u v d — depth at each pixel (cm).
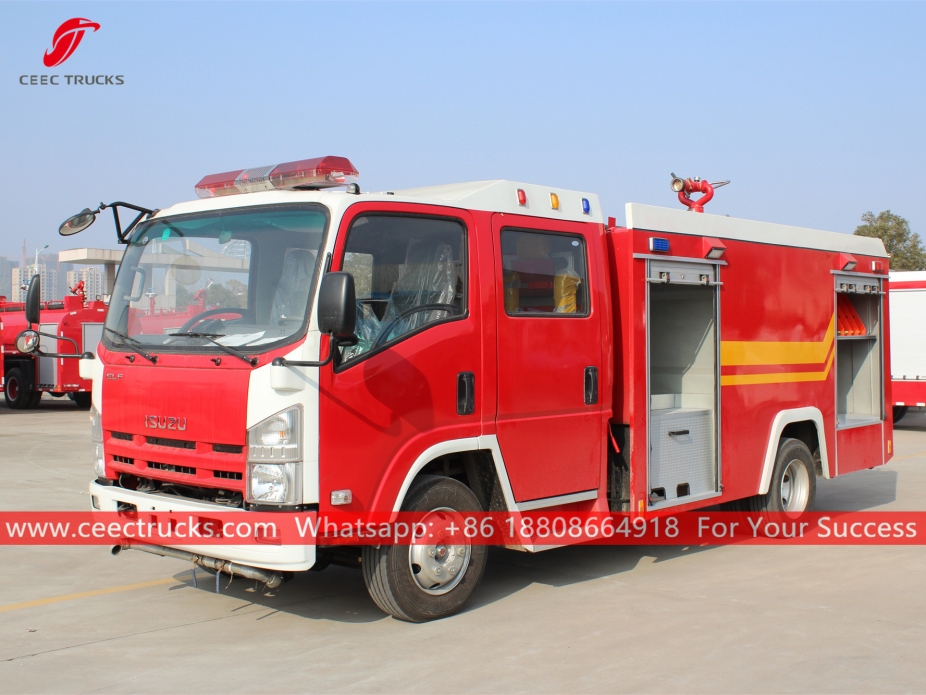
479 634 548
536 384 611
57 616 584
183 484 534
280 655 509
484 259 585
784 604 619
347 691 455
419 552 561
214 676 476
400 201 543
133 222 611
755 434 790
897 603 622
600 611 600
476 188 600
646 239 682
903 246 3459
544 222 628
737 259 770
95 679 471
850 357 1004
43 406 2506
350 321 467
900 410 1967
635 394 669
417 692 454
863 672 484
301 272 512
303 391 491
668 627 564
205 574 690
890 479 1220
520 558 764
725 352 753
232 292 539
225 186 600
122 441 576
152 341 564
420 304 550
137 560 739
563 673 481
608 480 679
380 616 586
